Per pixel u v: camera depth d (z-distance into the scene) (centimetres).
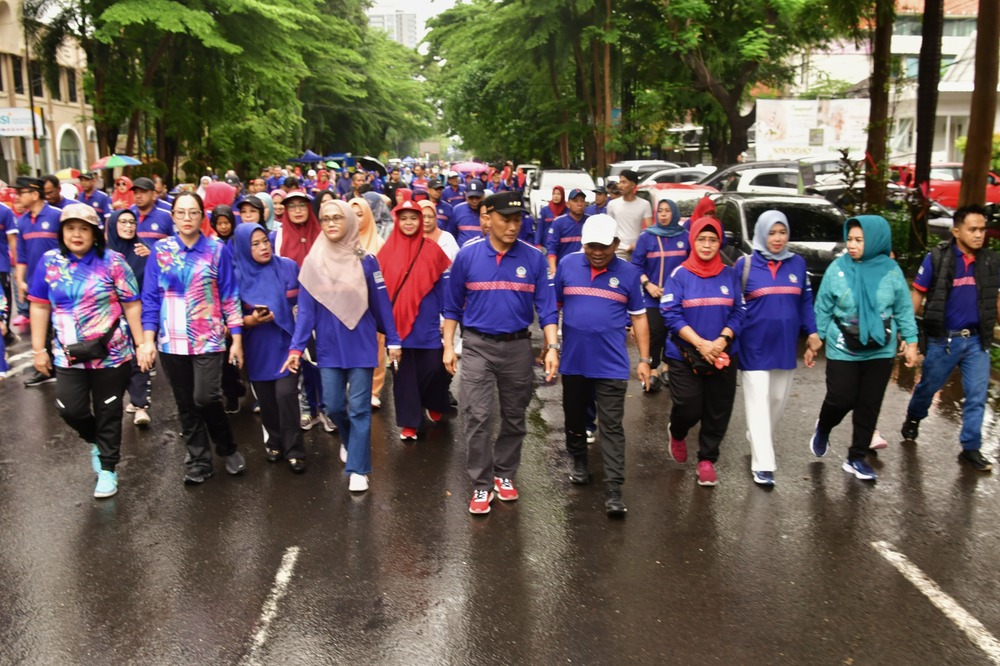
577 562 486
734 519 544
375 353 587
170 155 3144
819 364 969
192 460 613
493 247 548
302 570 477
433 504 572
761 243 598
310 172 3438
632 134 2734
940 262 629
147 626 420
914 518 544
